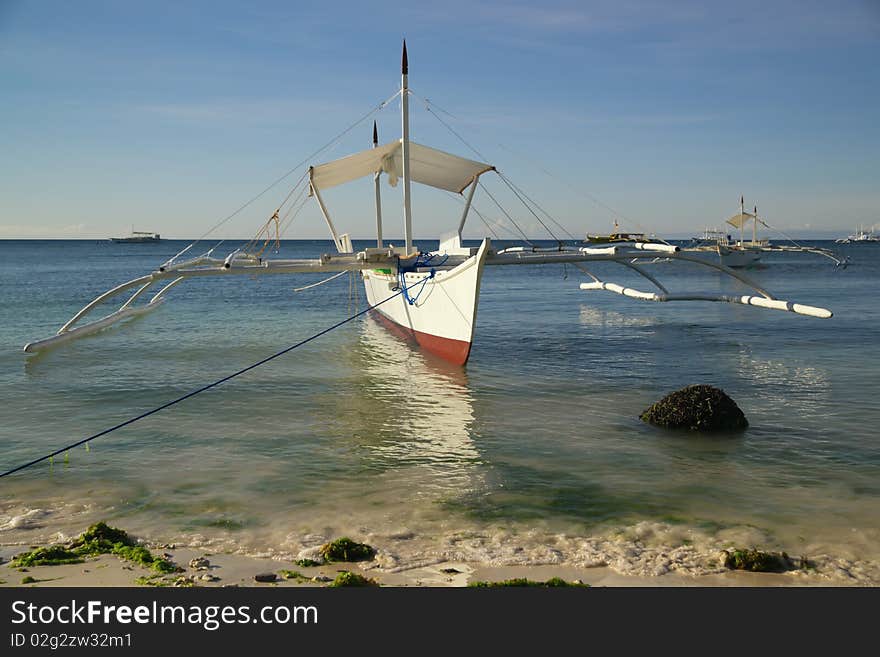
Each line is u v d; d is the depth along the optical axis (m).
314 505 7.43
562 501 7.52
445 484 8.09
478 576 5.69
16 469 8.60
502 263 17.41
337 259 17.91
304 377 14.75
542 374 14.71
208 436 10.22
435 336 16.91
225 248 159.62
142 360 16.83
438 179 21.08
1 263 77.88
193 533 6.67
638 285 44.59
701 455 9.12
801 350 17.16
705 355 16.67
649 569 5.82
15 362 16.42
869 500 7.48
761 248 58.31
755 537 6.52
